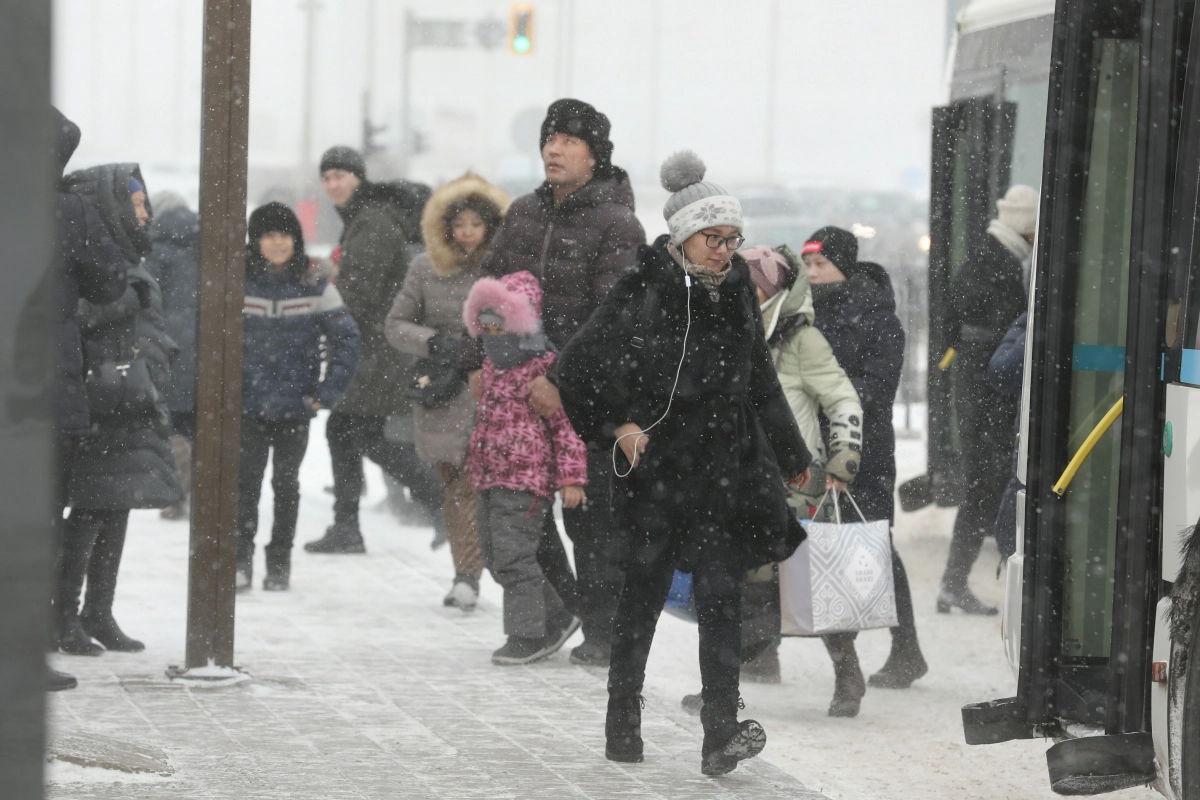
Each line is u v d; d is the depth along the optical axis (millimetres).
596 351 18312
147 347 24891
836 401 22281
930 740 20766
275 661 24297
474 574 29859
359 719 20609
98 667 23234
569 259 24891
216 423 21875
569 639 27641
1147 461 15250
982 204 39844
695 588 18453
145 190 23453
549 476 24750
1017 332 24422
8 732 7000
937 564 35656
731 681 18125
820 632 21031
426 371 29750
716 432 18359
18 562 7035
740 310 18453
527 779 17812
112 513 24453
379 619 28469
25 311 7062
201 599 22109
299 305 30828
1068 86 16891
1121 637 15375
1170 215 15250
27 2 6984
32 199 7062
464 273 30172
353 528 36000
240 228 21281
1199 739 14195
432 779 17656
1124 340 17188
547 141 24891
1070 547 17375
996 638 28141
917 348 62594
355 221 35344
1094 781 15070
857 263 24625
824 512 22875
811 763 19406
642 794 17344
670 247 18562
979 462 30219
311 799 16562
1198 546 14305
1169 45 15180
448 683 23219
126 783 16859
